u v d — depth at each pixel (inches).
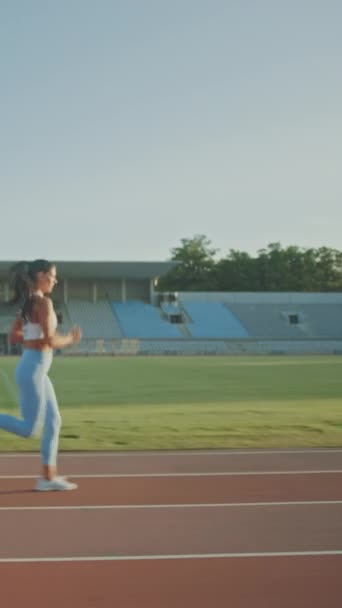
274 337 2773.1
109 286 2977.4
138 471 305.0
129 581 163.9
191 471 304.8
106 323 2760.8
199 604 150.7
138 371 1318.9
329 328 2869.1
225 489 265.0
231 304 2982.3
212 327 2795.3
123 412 582.9
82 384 974.4
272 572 170.4
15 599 152.6
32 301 251.8
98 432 436.5
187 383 991.6
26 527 210.1
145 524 213.9
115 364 1628.9
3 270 2635.3
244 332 2783.0
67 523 214.7
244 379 1081.4
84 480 282.5
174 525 213.0
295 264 3892.7
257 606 149.9
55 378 1111.6
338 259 3939.5
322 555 183.8
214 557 181.9
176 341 2672.2
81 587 159.6
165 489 264.8
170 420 506.9
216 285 3806.6
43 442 260.1
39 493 256.5
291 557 182.1
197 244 3846.0
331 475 294.7
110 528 209.2
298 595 155.6
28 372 252.2
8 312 2669.8
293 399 731.4
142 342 2632.9
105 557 181.6
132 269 2770.7
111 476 292.0
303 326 2864.2
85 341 2588.6
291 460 337.1
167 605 150.2
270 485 272.8
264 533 204.1
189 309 2918.3
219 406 645.9
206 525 212.8
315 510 231.9
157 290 3811.5
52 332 252.2
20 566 174.2
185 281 3841.0
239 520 218.8
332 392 829.2
